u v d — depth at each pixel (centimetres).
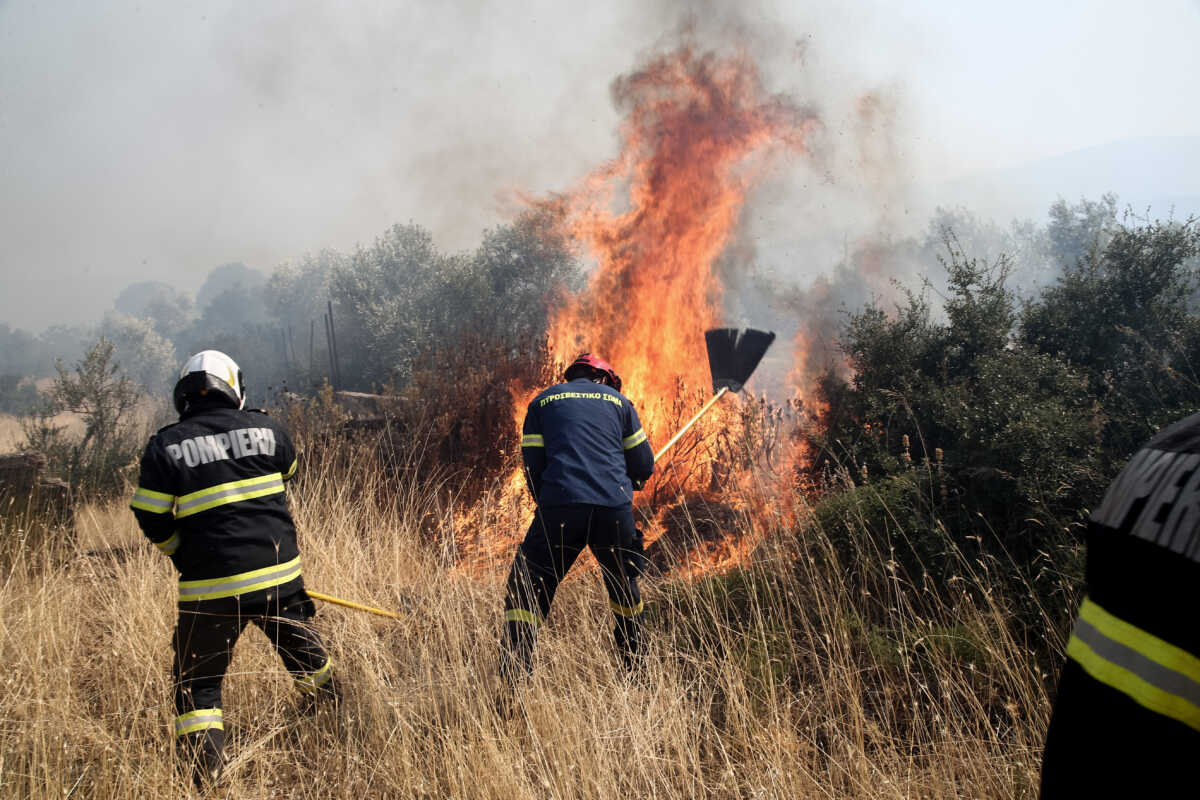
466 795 240
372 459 545
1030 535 328
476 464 556
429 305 2258
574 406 342
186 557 271
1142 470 82
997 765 237
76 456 809
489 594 391
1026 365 430
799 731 276
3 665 293
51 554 435
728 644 324
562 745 256
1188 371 418
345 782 256
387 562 440
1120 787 72
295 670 292
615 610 332
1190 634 70
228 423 286
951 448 417
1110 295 469
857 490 389
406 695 293
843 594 330
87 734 265
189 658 267
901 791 236
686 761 257
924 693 281
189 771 249
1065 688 82
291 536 294
